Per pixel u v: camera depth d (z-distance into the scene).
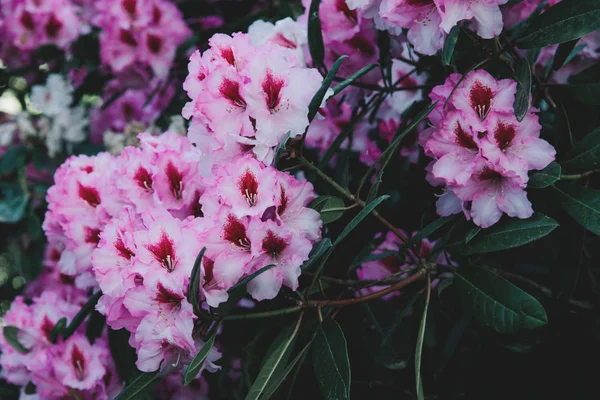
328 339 0.97
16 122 1.67
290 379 1.19
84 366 1.26
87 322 1.23
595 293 1.20
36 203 1.67
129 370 1.20
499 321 0.95
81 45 1.64
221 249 0.93
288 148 0.98
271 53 0.95
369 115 1.38
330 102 1.34
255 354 1.22
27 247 1.62
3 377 1.43
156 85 1.69
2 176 1.70
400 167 1.22
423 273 1.02
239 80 0.94
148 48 1.56
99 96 1.78
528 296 0.94
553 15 0.98
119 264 0.95
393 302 1.22
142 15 1.54
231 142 0.95
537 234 0.94
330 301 0.99
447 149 0.97
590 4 0.96
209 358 0.94
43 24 1.62
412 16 0.97
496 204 0.95
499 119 0.95
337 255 1.18
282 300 1.08
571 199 0.98
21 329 1.31
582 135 1.07
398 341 1.10
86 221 1.12
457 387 1.24
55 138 1.66
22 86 1.74
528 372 1.22
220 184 0.93
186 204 1.05
